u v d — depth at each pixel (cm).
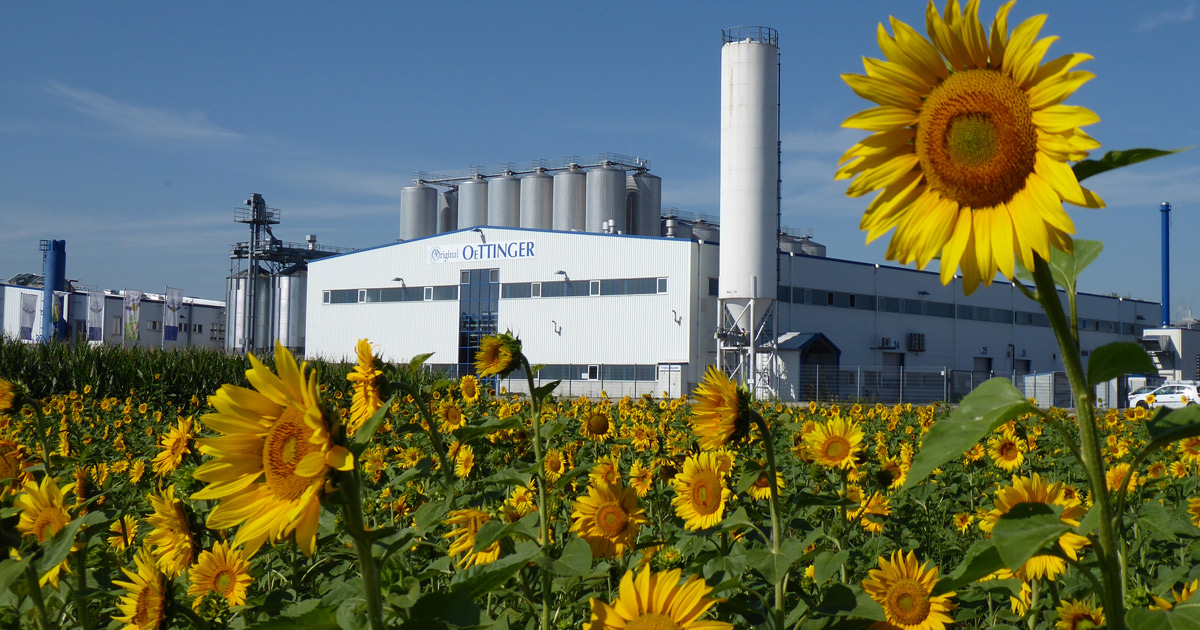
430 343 5106
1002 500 299
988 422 156
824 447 521
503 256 4888
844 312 4850
